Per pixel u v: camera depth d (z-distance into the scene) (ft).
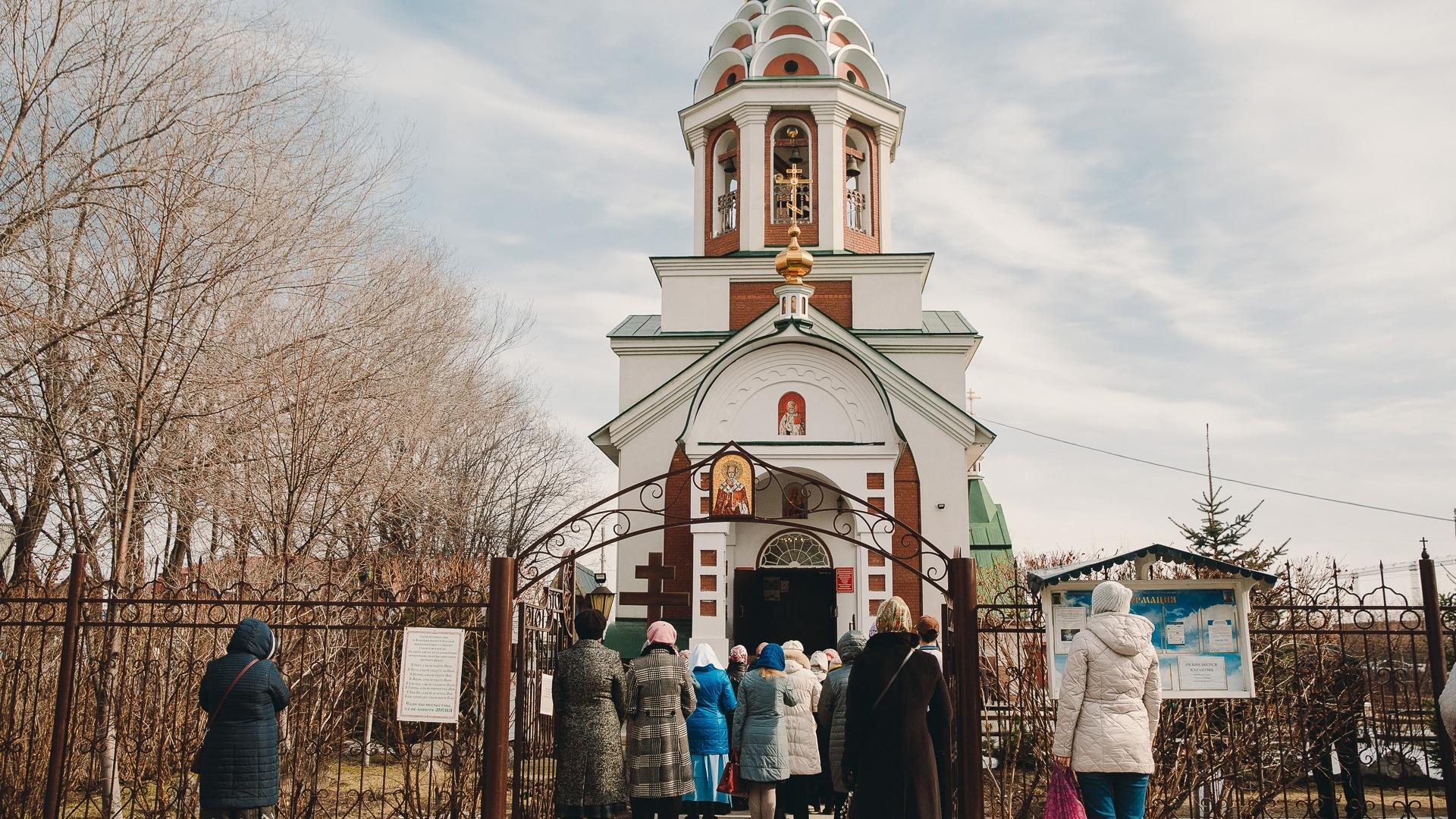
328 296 56.49
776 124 90.38
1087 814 25.44
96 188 41.24
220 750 27.02
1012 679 34.99
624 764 32.86
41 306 42.91
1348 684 35.04
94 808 36.96
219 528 56.18
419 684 30.01
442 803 36.11
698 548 69.36
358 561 58.49
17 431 44.11
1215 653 28.89
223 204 45.55
